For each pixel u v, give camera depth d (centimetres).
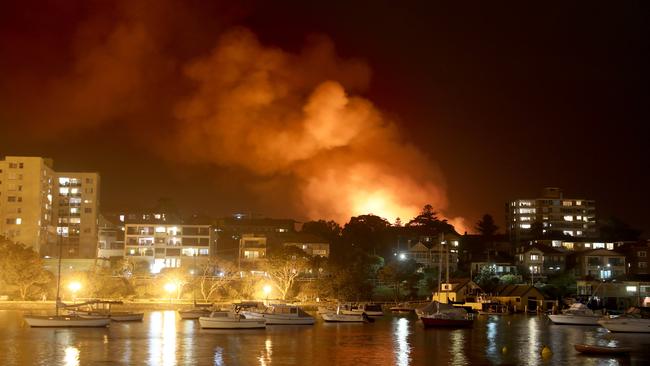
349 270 17025
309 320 11294
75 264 17762
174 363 7019
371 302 16325
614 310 15300
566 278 18250
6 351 7744
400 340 9169
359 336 9600
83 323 10256
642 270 19512
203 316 10662
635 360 7550
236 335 9481
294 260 16338
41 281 14662
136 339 8875
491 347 8531
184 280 15762
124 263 17625
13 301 13950
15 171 19550
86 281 15438
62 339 8819
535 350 8294
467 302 15662
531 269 18988
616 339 9625
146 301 14950
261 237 19525
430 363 7231
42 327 10175
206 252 19588
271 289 16225
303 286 16388
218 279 16500
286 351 7925
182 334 9506
